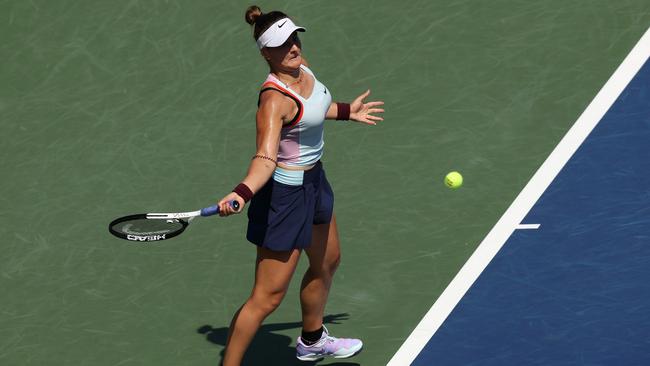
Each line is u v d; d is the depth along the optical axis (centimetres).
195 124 4650
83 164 4491
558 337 3584
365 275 3897
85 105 4784
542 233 4003
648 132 4394
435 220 4109
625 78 4662
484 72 4769
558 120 4509
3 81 4919
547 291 3766
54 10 5200
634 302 3697
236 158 4469
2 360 3612
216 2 5194
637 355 3494
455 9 5072
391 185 4284
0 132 4669
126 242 4112
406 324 3688
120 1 5216
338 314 3744
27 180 4428
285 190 3155
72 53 5028
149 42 5050
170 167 4447
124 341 3678
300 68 3158
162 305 3825
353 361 3559
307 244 3238
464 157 4381
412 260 3944
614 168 4250
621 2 5034
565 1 5072
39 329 3738
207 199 4281
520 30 4947
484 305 3731
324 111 3161
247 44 5000
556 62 4781
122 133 4631
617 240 3944
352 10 5103
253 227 3203
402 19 5047
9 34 5122
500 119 4544
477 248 3969
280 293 3269
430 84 4741
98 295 3878
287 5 5150
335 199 4231
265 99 3073
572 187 4188
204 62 4938
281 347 3641
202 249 4059
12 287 3922
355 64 4856
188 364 3569
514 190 4206
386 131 4531
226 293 3866
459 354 3553
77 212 4259
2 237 4153
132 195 4322
